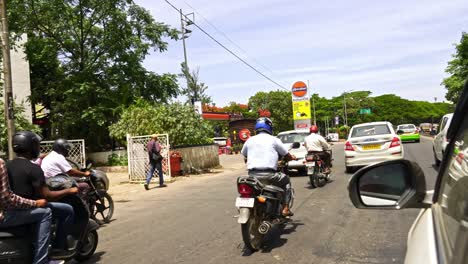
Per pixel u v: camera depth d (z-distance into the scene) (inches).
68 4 965.2
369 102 3289.9
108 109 928.9
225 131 1817.2
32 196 197.8
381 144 537.3
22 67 914.1
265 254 223.3
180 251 240.4
